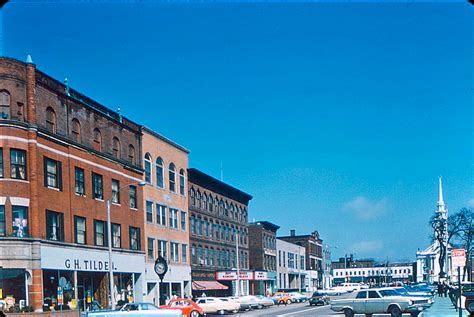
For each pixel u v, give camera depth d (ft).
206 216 237.45
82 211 147.33
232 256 265.13
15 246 121.19
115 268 160.76
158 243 191.72
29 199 125.39
